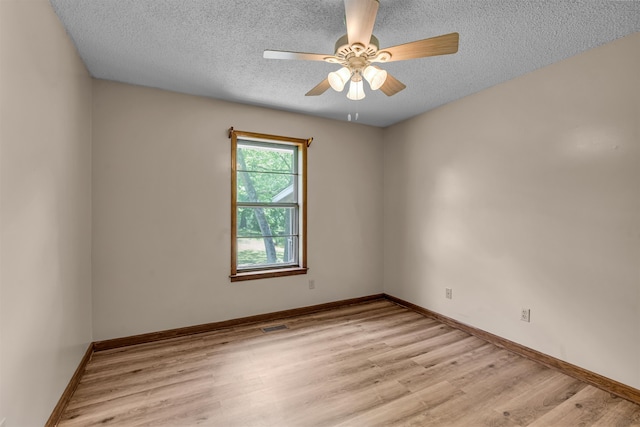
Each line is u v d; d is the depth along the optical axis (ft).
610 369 6.62
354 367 7.59
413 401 6.23
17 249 4.17
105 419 5.65
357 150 12.90
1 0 3.75
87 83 7.95
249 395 6.42
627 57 6.41
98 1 5.40
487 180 9.27
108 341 8.52
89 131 8.14
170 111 9.38
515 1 5.41
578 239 7.20
